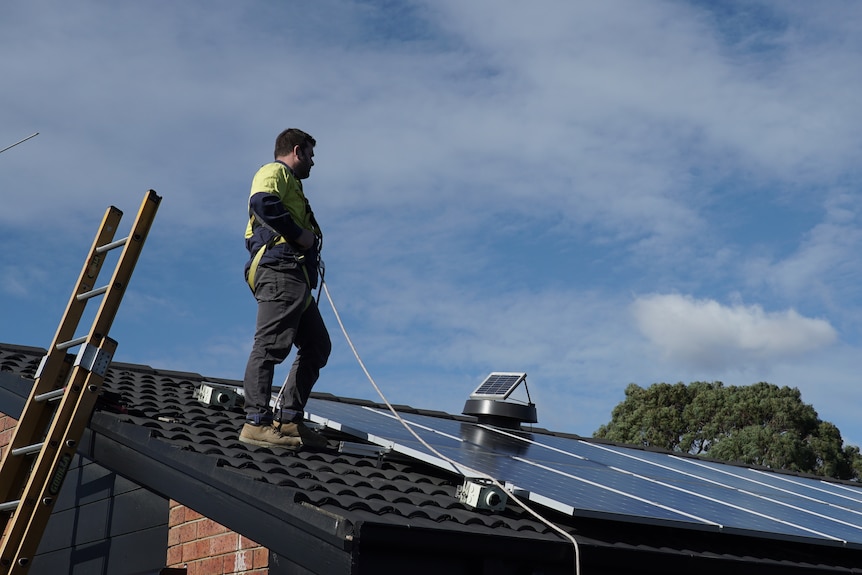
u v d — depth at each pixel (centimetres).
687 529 639
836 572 697
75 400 606
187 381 898
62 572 770
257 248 644
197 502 575
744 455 4228
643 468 854
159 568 666
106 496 748
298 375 670
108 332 622
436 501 581
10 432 848
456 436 805
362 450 677
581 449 888
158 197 655
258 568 573
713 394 4478
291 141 668
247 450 621
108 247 666
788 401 4356
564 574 559
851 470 4356
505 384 960
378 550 487
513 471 657
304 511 496
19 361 811
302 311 648
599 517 567
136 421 643
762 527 653
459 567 520
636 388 4653
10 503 593
